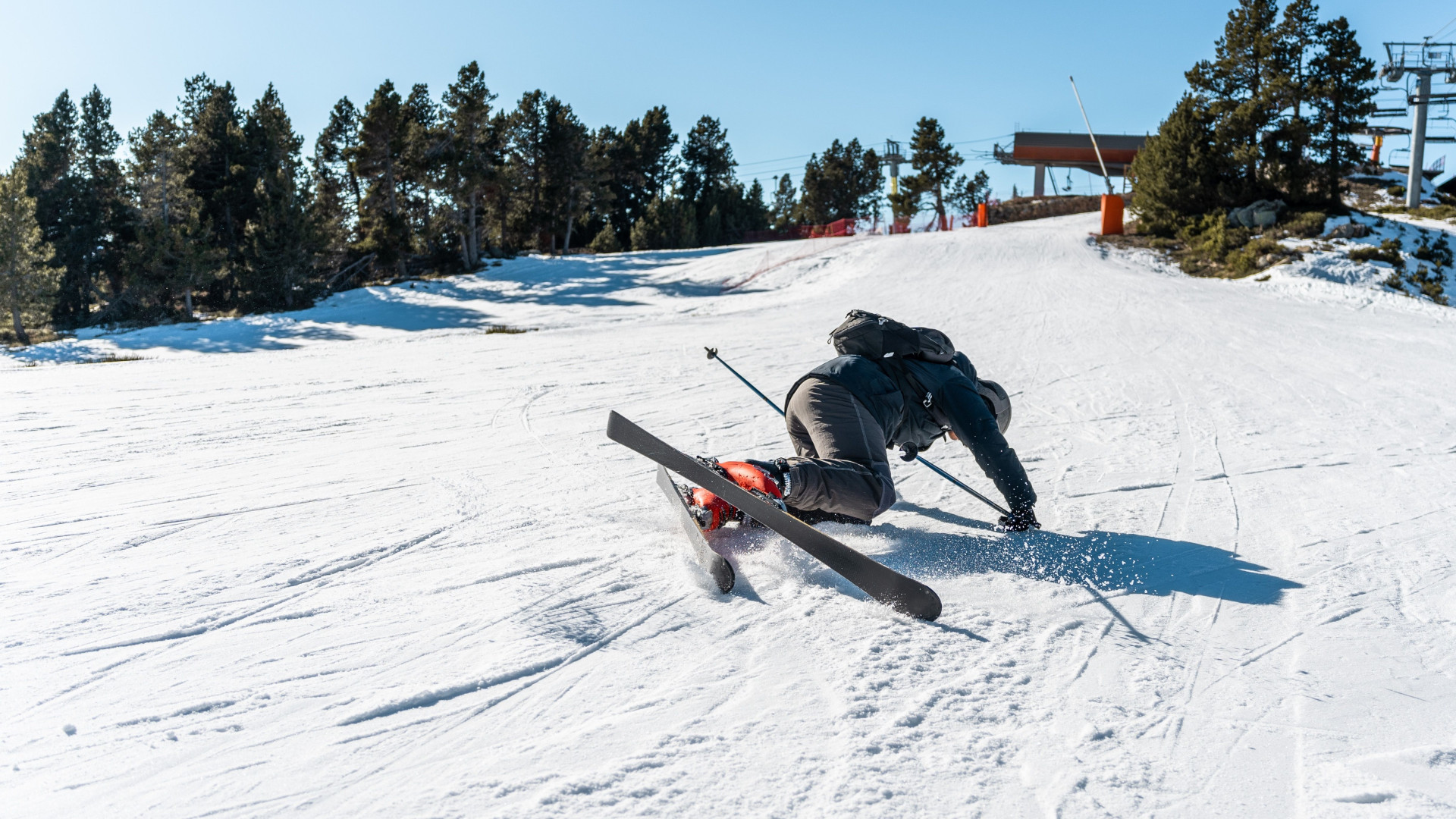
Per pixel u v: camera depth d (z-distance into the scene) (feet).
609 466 16.49
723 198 266.57
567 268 130.21
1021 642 8.36
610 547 11.10
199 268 128.16
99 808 5.32
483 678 7.16
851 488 11.42
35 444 18.98
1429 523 12.98
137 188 152.35
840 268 107.04
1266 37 103.65
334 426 21.35
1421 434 20.11
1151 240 107.76
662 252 148.56
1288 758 6.34
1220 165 106.32
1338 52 102.99
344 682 7.09
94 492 14.38
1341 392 26.55
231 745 6.10
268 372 33.55
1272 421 22.06
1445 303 75.72
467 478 15.47
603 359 36.91
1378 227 95.91
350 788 5.58
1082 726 6.71
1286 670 7.89
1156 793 5.82
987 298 67.82
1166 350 37.65
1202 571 10.78
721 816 5.36
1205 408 24.11
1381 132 167.73
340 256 150.00
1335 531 12.63
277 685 7.02
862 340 13.02
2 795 5.43
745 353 38.70
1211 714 7.00
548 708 6.71
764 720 6.61
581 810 5.38
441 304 103.14
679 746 6.17
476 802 5.43
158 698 6.79
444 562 10.40
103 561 10.46
